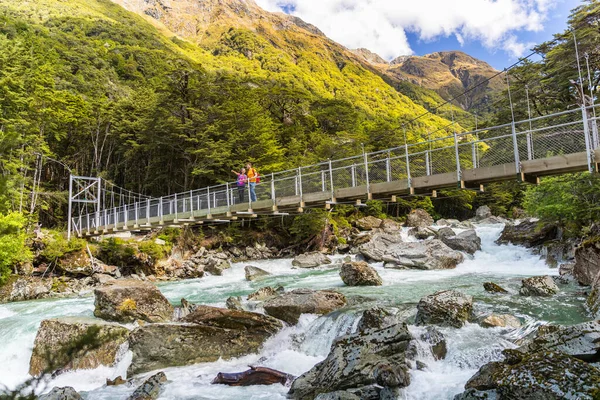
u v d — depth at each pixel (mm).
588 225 20953
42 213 40375
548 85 37312
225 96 42438
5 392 4316
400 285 17766
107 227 29703
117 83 78125
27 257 22797
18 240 21844
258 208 20438
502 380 6828
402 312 12297
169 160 44406
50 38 86625
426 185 14875
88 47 91688
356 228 41156
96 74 72250
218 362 11477
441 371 8930
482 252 26297
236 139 38406
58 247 24828
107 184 47844
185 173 41406
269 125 43250
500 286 14656
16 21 78000
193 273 27828
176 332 11469
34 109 35062
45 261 24469
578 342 7516
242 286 22219
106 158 50844
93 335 4883
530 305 12180
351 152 47281
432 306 11188
